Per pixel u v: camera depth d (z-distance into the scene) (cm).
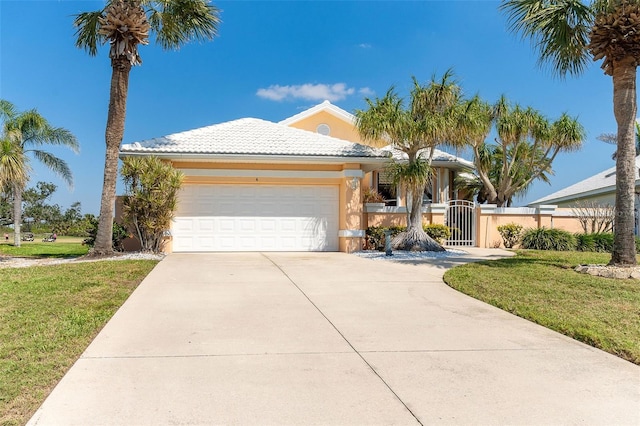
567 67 1187
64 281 902
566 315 675
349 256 1496
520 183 2320
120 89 1341
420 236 1628
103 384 422
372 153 1666
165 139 1628
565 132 2069
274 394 405
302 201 1689
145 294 825
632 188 1019
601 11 1027
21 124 2289
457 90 1512
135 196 1409
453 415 369
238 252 1623
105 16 1358
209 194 1634
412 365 481
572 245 1773
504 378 447
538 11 1080
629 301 754
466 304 773
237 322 644
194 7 1445
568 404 391
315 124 2430
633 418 367
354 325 636
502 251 1672
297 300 793
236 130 1772
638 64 1017
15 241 2309
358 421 357
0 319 628
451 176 2547
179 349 524
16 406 375
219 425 349
